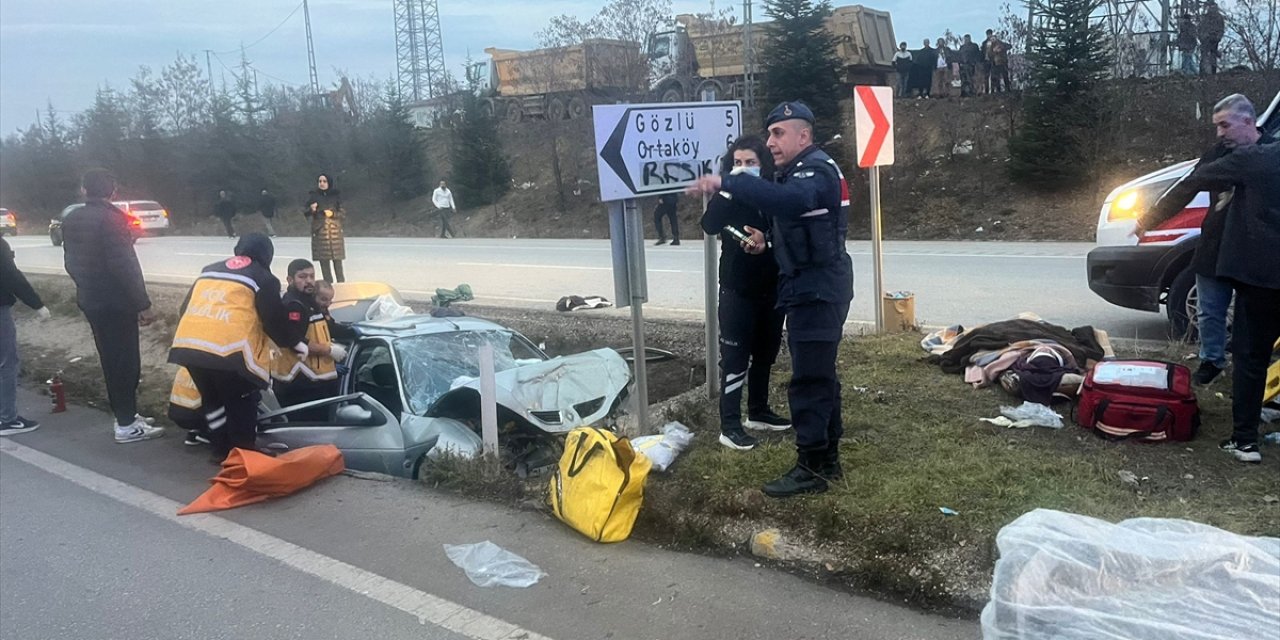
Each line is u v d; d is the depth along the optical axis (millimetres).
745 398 6129
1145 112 20406
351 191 36344
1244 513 3816
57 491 5551
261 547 4449
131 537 4707
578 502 4305
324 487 5262
